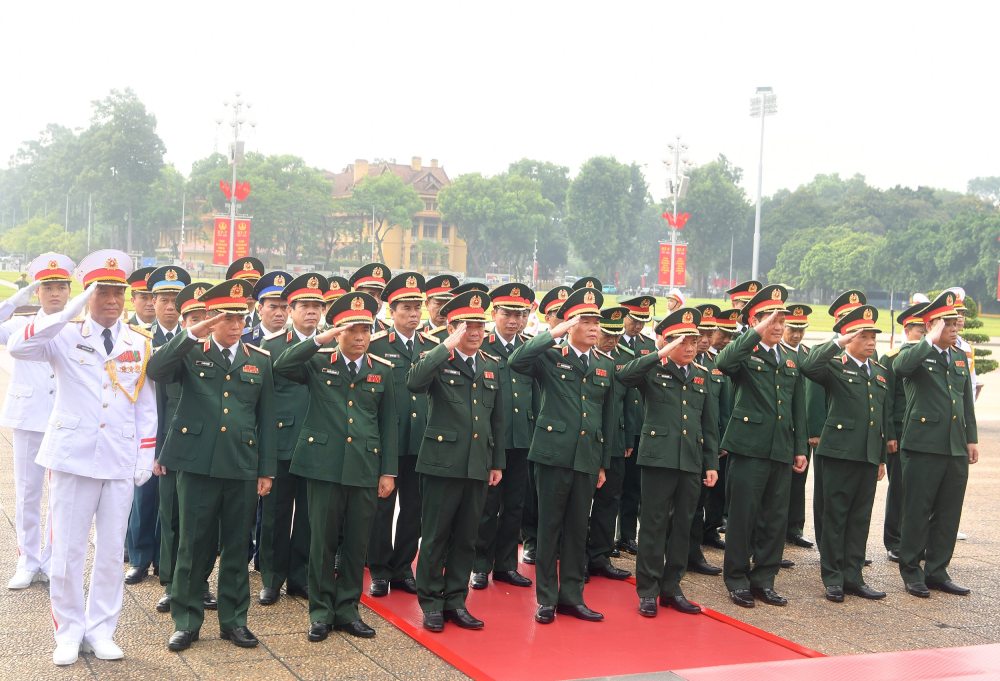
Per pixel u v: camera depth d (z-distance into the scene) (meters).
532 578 7.68
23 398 6.62
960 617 6.98
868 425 7.49
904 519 7.77
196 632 5.73
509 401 7.63
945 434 7.67
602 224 98.56
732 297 9.71
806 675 4.84
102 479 5.44
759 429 7.26
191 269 82.00
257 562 7.44
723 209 99.31
